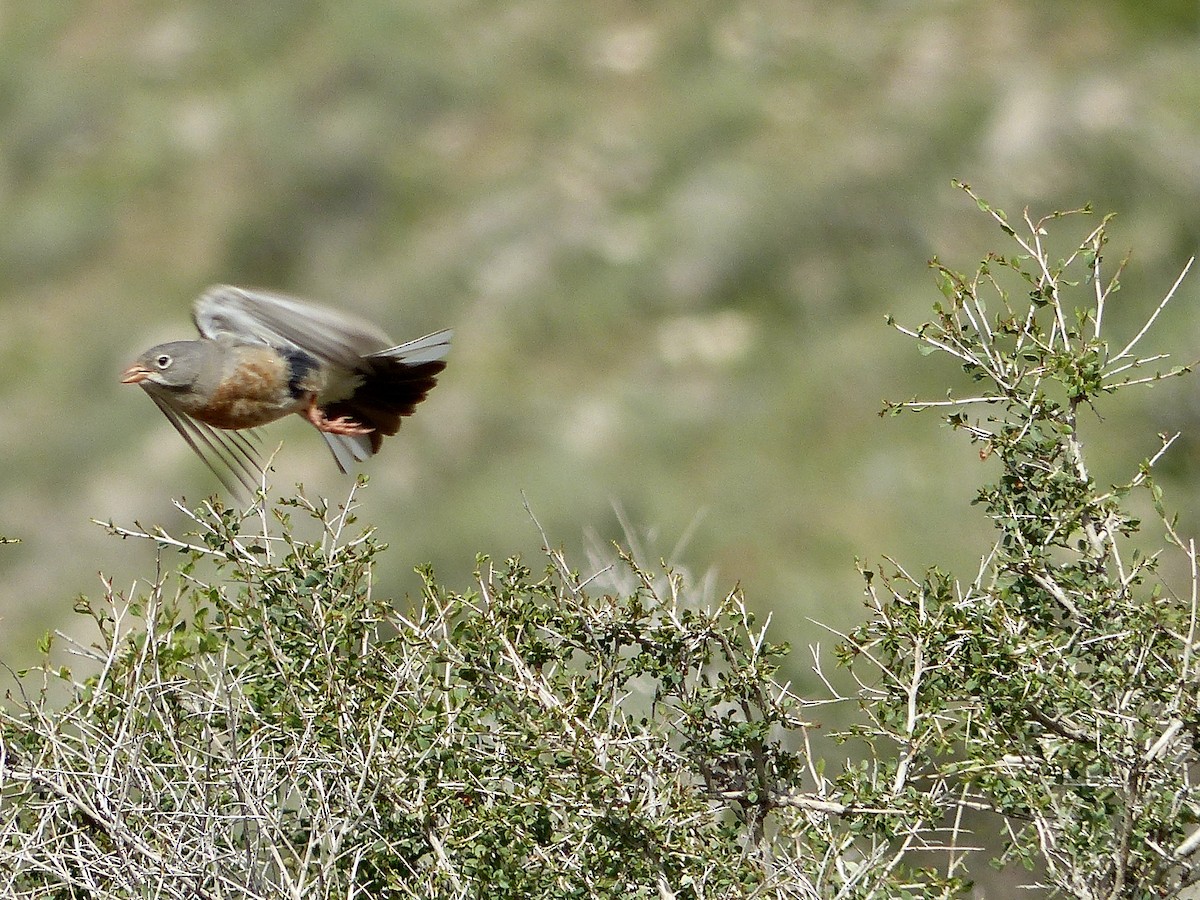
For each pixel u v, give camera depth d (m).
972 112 23.73
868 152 23.53
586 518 18.41
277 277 27.22
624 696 5.61
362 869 5.02
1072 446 5.32
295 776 4.88
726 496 17.89
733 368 21.56
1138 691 4.95
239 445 6.59
